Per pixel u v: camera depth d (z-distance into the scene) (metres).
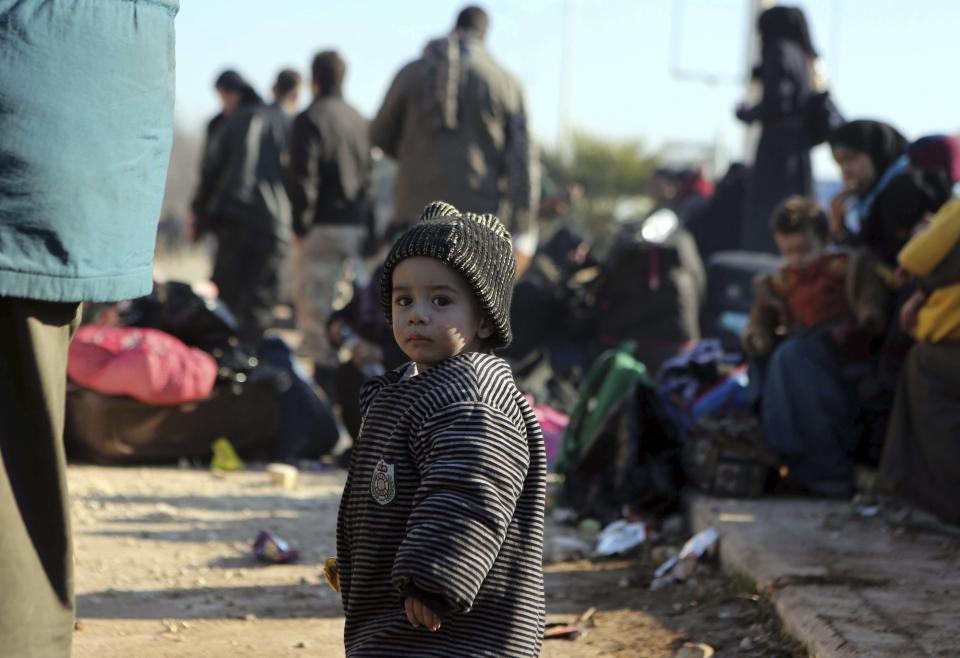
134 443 7.59
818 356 5.95
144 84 2.99
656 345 8.54
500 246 2.72
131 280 3.04
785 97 10.09
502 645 2.54
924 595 4.07
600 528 6.00
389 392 2.64
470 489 2.44
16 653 2.82
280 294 11.00
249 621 4.40
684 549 5.19
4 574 2.79
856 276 6.05
